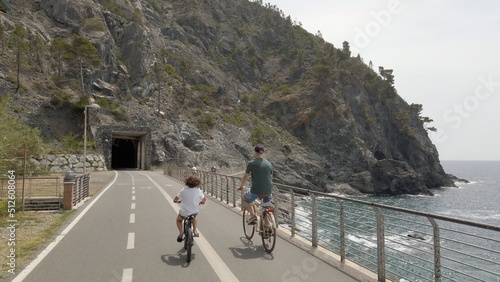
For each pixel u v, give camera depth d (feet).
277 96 440.86
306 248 27.37
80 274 21.21
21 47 231.09
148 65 330.34
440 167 417.28
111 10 369.91
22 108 201.57
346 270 21.81
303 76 474.90
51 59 270.05
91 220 40.34
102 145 201.26
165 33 471.62
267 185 26.17
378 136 377.50
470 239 93.81
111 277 20.68
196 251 26.50
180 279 20.24
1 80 215.10
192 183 25.49
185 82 373.20
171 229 35.09
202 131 289.94
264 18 652.89
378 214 19.89
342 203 23.79
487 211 194.80
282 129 372.99
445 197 275.18
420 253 71.26
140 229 35.09
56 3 309.83
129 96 281.33
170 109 301.22
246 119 357.20
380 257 19.75
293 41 590.55
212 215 44.39
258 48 579.89
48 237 31.55
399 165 299.38
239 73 495.82
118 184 96.68
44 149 103.65
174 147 248.93
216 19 590.96
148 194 69.67
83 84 250.78
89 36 291.58
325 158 336.08
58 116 213.66
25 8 299.58
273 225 25.40
